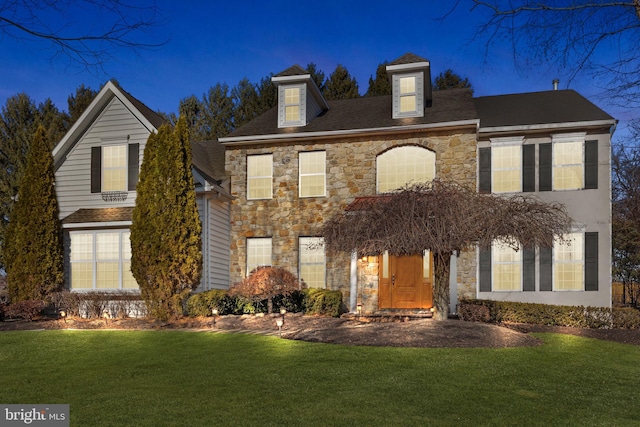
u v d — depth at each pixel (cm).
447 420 631
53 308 1727
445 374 840
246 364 915
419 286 1705
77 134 1841
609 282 1636
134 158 1794
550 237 1212
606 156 1673
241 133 1933
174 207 1560
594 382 829
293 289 1577
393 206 1188
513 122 1756
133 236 1571
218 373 853
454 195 1177
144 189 1585
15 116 3042
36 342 1175
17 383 820
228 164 1925
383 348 1034
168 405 680
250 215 1878
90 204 1819
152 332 1295
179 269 1550
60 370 910
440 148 1716
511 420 637
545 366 911
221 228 1823
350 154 1805
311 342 1121
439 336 1107
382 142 1775
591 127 1673
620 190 2541
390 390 750
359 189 1781
